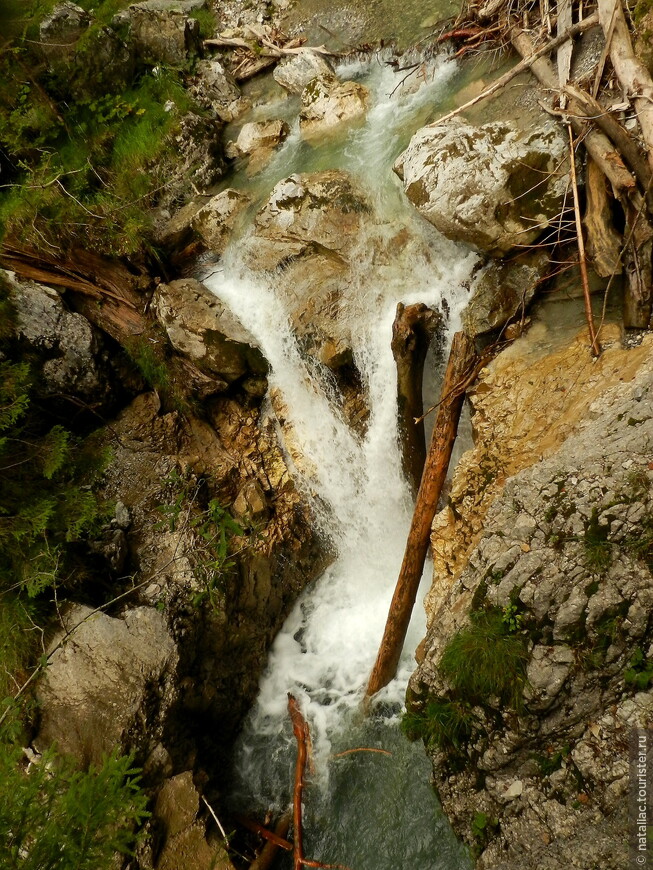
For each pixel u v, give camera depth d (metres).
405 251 6.05
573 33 5.74
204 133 8.32
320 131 7.83
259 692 5.64
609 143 4.79
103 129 8.23
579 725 3.45
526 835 3.51
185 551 5.44
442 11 7.87
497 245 5.29
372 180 6.61
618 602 3.38
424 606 5.06
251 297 6.83
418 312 5.58
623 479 3.57
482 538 4.05
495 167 5.35
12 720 4.17
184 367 6.60
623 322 4.53
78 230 6.78
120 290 6.89
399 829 4.32
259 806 4.92
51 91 8.18
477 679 3.63
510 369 4.95
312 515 6.40
